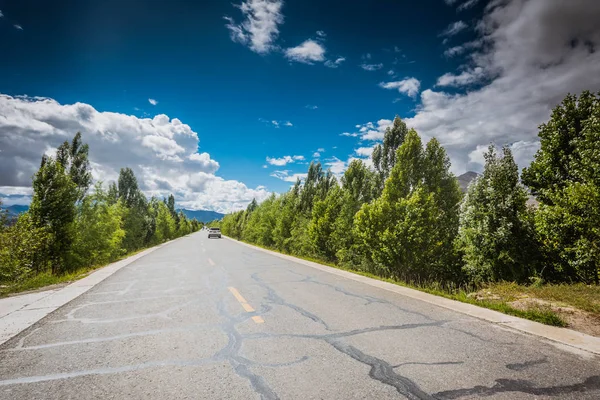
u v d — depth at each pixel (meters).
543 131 9.45
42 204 12.63
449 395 2.55
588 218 7.44
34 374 2.93
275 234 24.56
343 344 3.75
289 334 4.12
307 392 2.60
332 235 15.78
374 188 18.78
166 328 4.38
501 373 2.96
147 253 19.22
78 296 6.56
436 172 14.57
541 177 9.42
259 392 2.60
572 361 3.23
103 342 3.81
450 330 4.29
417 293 6.86
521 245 9.73
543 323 4.63
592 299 5.76
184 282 8.34
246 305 5.75
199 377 2.88
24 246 10.02
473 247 10.51
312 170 25.08
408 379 2.84
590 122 8.03
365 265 13.77
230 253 18.70
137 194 34.09
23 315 5.06
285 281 8.50
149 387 2.69
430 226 11.98
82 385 2.72
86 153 19.58
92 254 15.25
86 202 15.96
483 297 6.84
